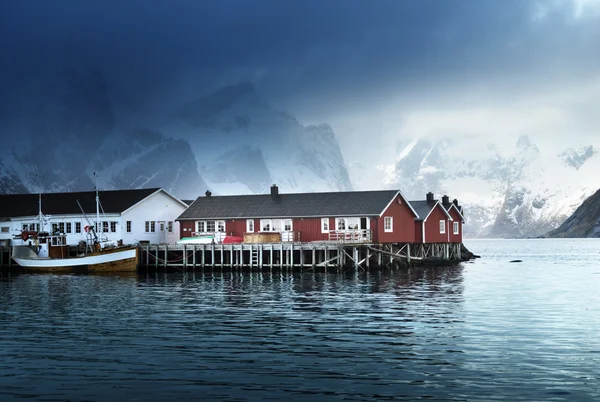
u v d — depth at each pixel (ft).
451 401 75.20
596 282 205.46
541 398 75.72
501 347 99.50
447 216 312.71
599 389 78.59
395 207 265.95
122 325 122.62
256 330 115.65
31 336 112.27
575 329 113.60
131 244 275.18
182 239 264.93
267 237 252.62
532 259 388.37
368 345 102.06
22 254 264.52
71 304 153.38
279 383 82.28
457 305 146.00
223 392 79.05
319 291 175.42
